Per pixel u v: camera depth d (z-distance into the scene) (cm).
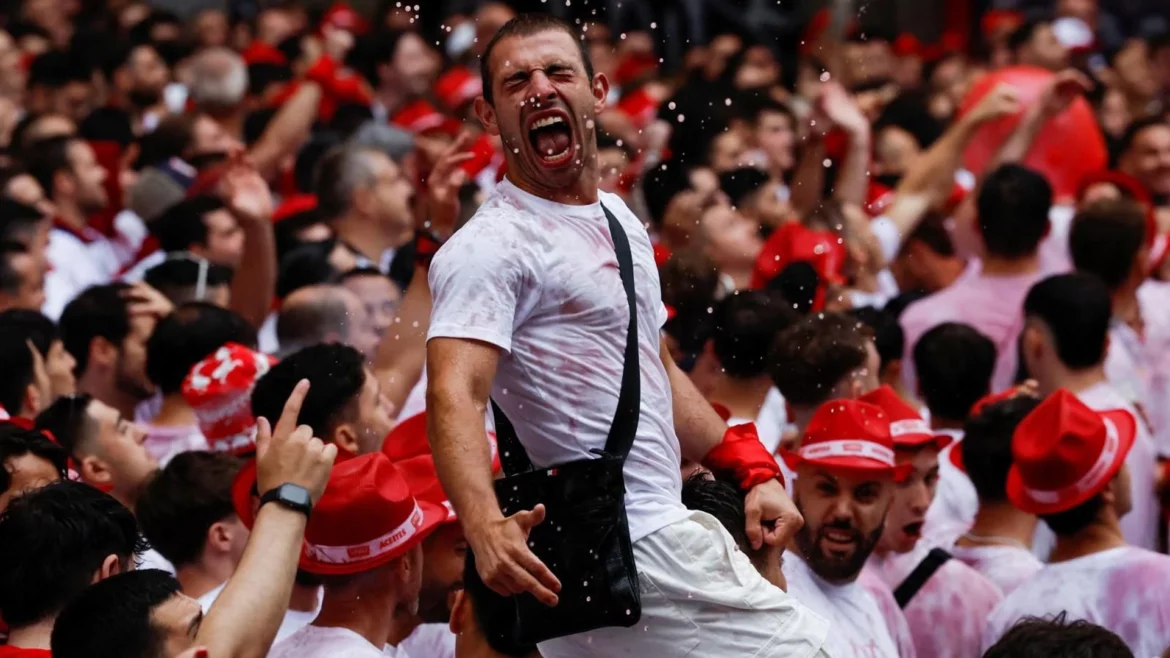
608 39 3659
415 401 1596
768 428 1645
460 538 1324
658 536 1053
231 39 3912
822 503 1336
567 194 1073
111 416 1445
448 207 1592
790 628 1058
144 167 2484
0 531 1095
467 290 1030
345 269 1945
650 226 2288
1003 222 1986
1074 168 2570
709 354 1611
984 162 2597
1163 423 1989
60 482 1126
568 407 1050
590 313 1052
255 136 2792
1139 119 2741
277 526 1055
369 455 1174
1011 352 1981
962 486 1667
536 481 1037
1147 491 1698
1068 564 1416
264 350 1975
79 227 2414
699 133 2752
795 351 1476
